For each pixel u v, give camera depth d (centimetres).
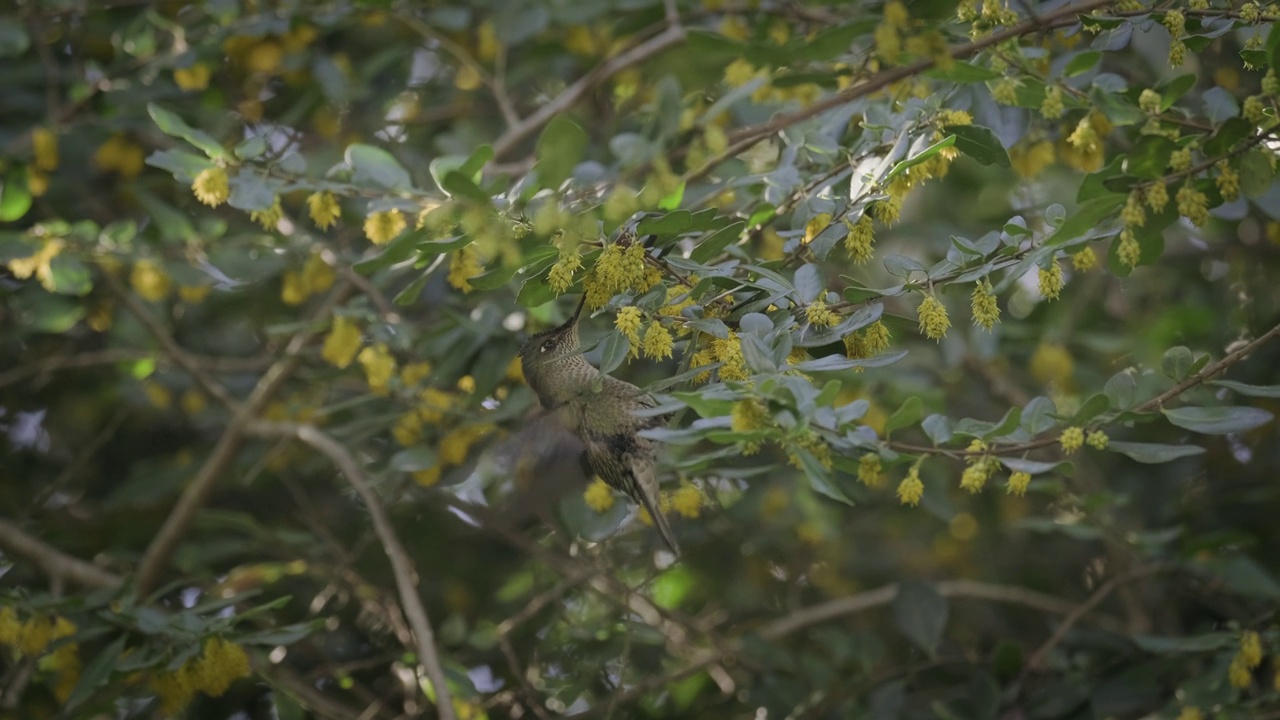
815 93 630
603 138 866
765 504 911
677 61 785
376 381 714
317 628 636
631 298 456
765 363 411
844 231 483
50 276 748
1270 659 787
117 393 929
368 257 546
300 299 791
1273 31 438
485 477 788
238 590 859
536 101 976
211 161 554
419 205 543
